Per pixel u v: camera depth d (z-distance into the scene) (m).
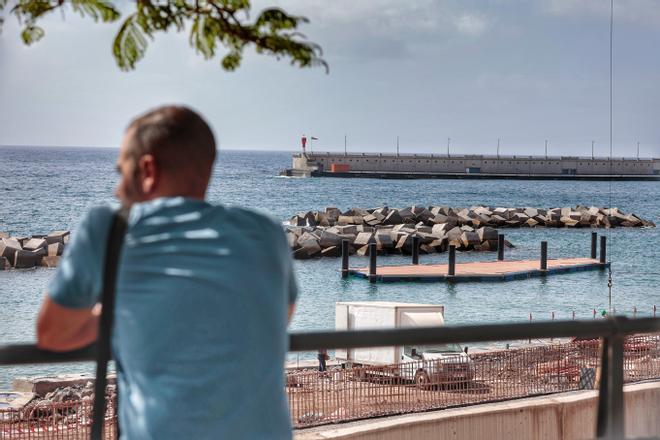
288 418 2.52
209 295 2.39
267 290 2.47
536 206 141.62
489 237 75.12
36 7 2.94
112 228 2.41
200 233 2.43
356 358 22.16
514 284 54.59
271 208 126.06
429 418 8.98
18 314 43.41
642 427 8.60
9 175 190.12
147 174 2.56
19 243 65.06
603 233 90.88
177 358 2.36
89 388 23.19
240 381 2.38
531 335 2.97
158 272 2.39
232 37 2.97
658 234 90.50
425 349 21.70
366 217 91.00
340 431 8.37
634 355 12.90
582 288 53.53
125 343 2.40
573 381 14.30
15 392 23.97
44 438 13.32
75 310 2.40
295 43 2.95
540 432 9.58
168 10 3.00
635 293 51.78
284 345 2.53
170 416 2.33
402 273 55.19
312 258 67.69
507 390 13.59
